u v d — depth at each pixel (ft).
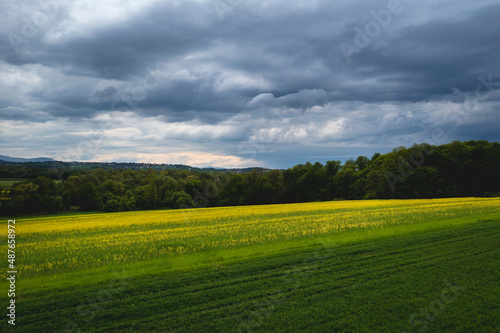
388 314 28.76
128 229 105.50
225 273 41.91
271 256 50.52
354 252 50.70
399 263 43.47
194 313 30.42
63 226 120.98
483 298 31.24
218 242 67.10
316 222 95.66
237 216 130.82
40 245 76.13
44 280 42.70
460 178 220.02
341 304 31.17
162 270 44.37
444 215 95.96
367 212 120.26
